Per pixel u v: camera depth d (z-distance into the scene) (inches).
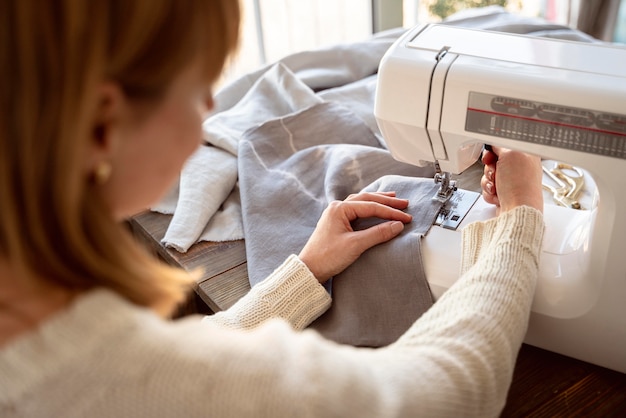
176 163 16.0
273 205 39.9
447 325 22.3
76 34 11.8
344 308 32.1
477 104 28.5
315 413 15.4
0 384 13.8
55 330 14.0
